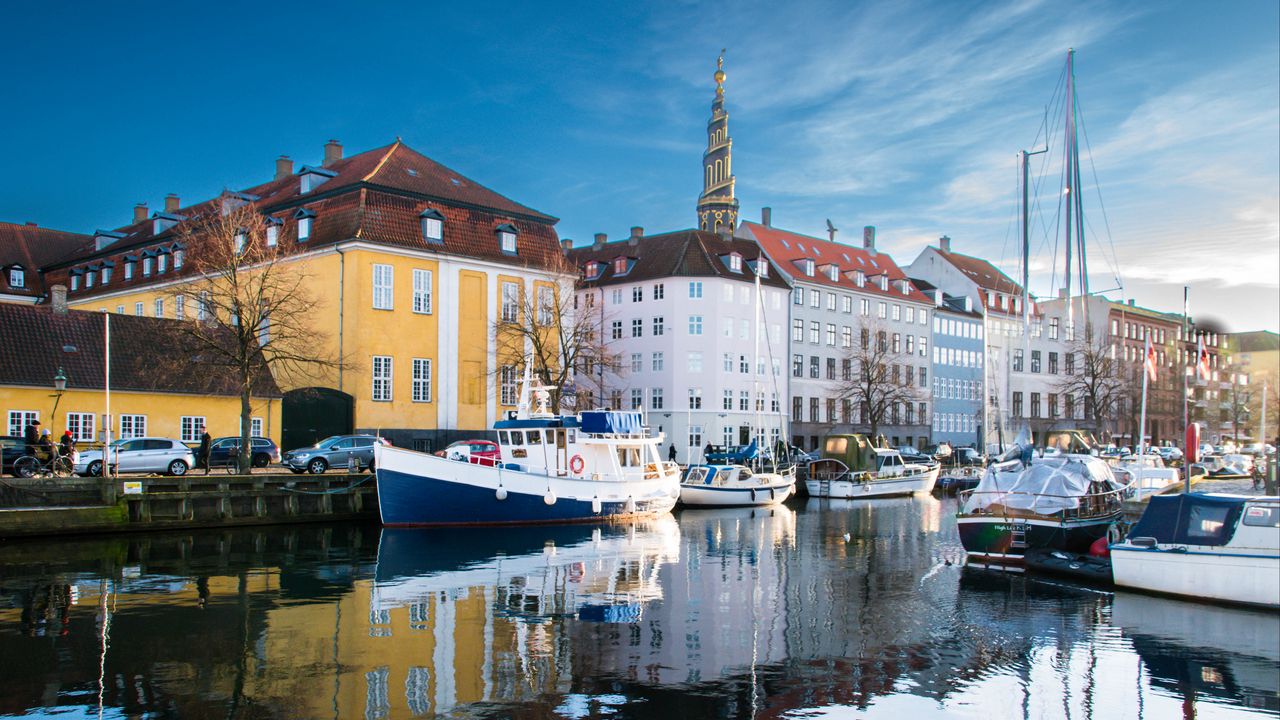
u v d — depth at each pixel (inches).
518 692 649.6
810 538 1464.1
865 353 3216.0
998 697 661.9
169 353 1873.8
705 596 979.9
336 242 2107.5
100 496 1360.7
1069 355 3361.2
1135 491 1798.7
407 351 2153.1
